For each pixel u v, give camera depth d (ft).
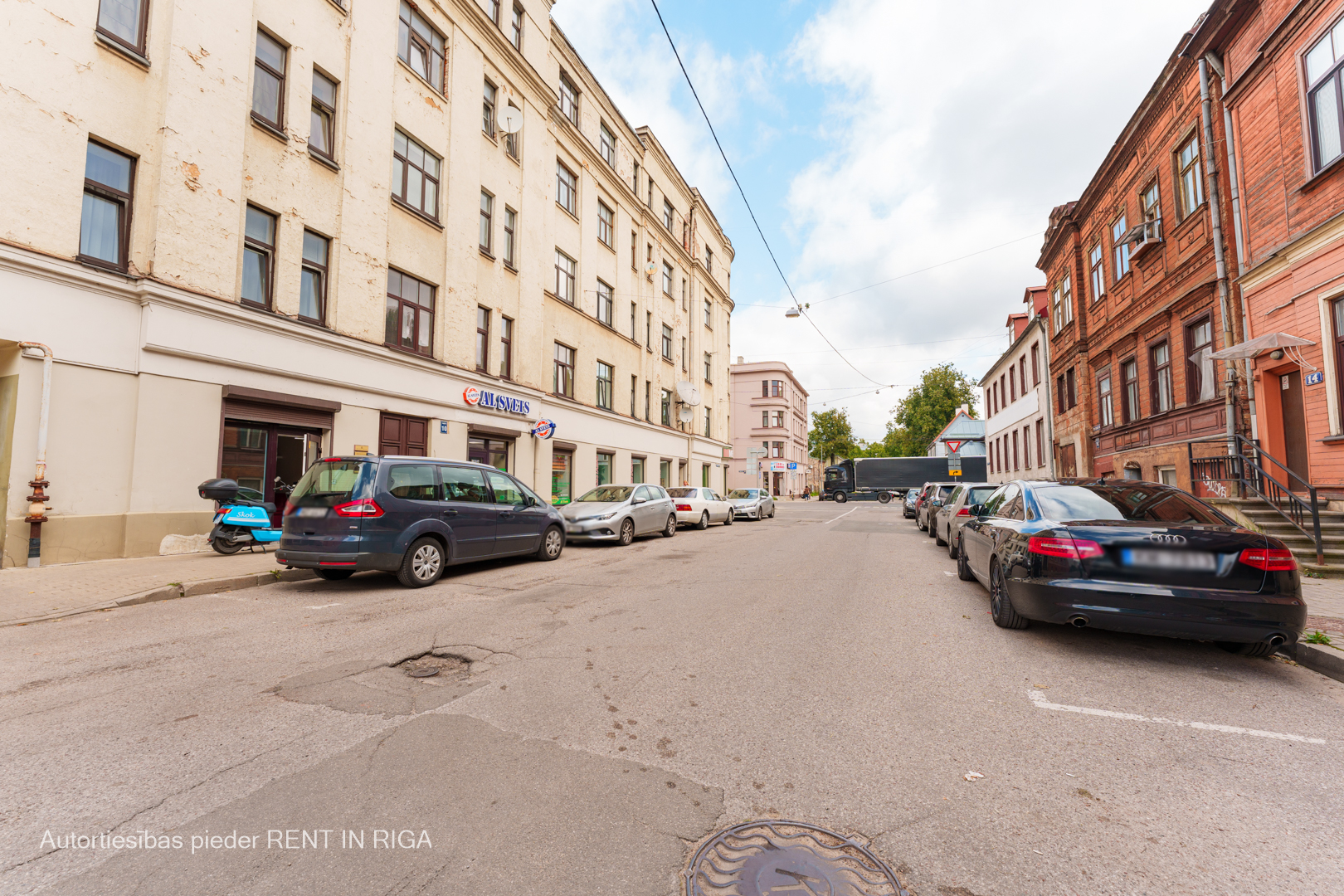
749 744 10.64
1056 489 18.90
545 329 62.95
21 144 25.70
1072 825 8.25
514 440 56.80
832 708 12.32
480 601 22.52
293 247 36.70
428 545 26.05
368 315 41.57
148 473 29.45
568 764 9.86
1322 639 15.83
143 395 29.25
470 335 51.06
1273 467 32.58
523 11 59.88
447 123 49.55
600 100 74.33
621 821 8.25
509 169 57.36
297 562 24.39
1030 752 10.41
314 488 25.08
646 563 33.65
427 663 15.30
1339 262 28.04
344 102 40.37
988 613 20.93
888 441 232.73
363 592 24.31
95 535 27.78
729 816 8.40
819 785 9.29
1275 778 9.57
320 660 15.20
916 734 11.11
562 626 18.72
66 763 9.80
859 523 72.02
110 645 16.49
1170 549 14.79
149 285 29.12
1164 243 43.45
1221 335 36.32
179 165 30.53
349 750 10.30
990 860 7.48
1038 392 77.46
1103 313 55.62
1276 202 32.09
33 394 25.94
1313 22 29.50
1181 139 40.75
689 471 99.14
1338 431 28.40
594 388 72.08
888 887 7.00
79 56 27.63
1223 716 12.07
